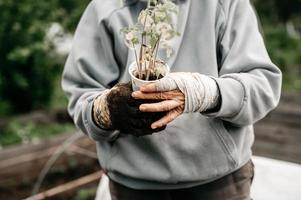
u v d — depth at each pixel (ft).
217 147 2.91
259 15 20.98
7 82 11.12
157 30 2.53
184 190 3.09
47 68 11.41
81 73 3.14
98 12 3.14
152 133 2.68
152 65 2.59
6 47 10.84
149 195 3.14
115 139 3.09
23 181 7.88
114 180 3.22
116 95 2.57
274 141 9.37
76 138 7.80
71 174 8.00
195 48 2.94
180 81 2.52
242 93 2.70
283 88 14.83
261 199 4.97
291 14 21.09
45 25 11.03
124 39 3.01
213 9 2.92
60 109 11.07
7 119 10.57
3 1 10.57
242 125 2.86
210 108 2.69
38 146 8.55
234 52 2.91
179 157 2.92
